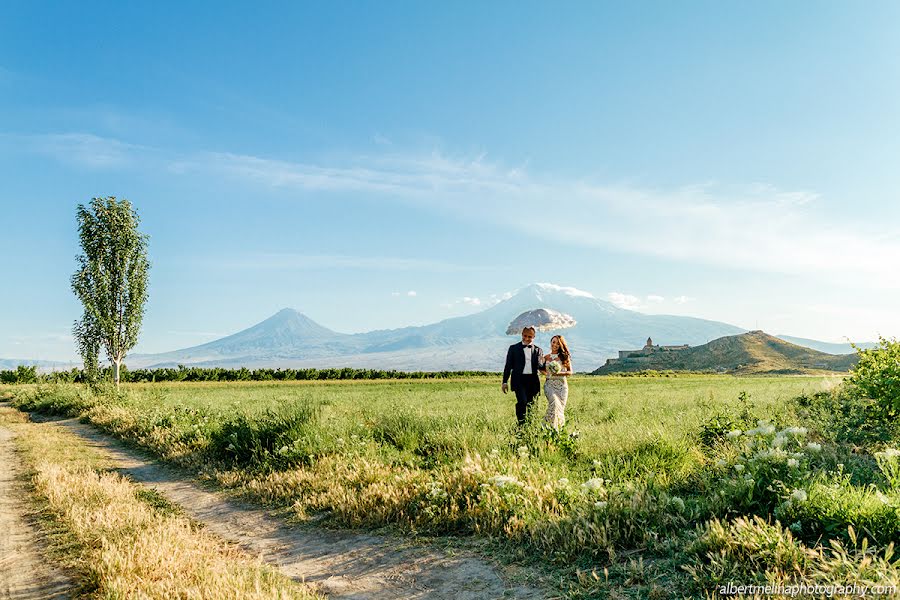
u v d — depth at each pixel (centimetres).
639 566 407
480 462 700
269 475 868
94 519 626
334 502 685
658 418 1184
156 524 609
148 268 3061
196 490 852
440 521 580
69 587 453
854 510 410
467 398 2461
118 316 2962
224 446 1091
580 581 404
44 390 2603
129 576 449
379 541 561
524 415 1044
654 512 493
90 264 2888
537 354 1084
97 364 2930
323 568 500
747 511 480
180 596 416
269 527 646
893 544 364
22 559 519
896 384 787
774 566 366
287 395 3131
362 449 941
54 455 1105
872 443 745
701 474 611
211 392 3547
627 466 684
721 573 367
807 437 770
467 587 427
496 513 555
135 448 1267
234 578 441
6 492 786
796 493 430
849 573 329
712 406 1294
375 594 432
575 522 495
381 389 4012
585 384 4372
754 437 625
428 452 941
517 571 447
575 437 851
